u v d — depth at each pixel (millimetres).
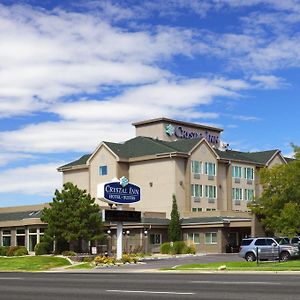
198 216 72812
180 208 75625
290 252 41531
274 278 25250
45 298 17625
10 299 17406
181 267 37562
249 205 53250
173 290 19312
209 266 36875
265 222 51812
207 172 80250
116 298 17141
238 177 85312
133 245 69250
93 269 42250
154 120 86625
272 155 91562
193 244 68250
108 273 35344
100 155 82188
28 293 19406
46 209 59469
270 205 50125
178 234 71312
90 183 82812
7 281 26312
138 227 68812
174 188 75375
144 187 78562
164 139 85938
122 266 44562
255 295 17000
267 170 50844
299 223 44250
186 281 23812
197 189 78250
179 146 80125
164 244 65812
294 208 44594
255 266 34781
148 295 17703
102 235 59188
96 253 58156
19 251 63000
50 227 58406
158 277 28125
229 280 24000
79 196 59375
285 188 48750
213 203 80375
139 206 78875
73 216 57938
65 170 87062
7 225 71312
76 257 52406
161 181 76938
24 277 30344
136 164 80125
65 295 18500
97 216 58844
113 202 51750
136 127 89500
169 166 76375
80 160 88125
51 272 39031
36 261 48125
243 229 70688
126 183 53094
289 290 18422
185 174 77062
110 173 80375
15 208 77000
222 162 83000
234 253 66312
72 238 57188
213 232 69125
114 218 50156
